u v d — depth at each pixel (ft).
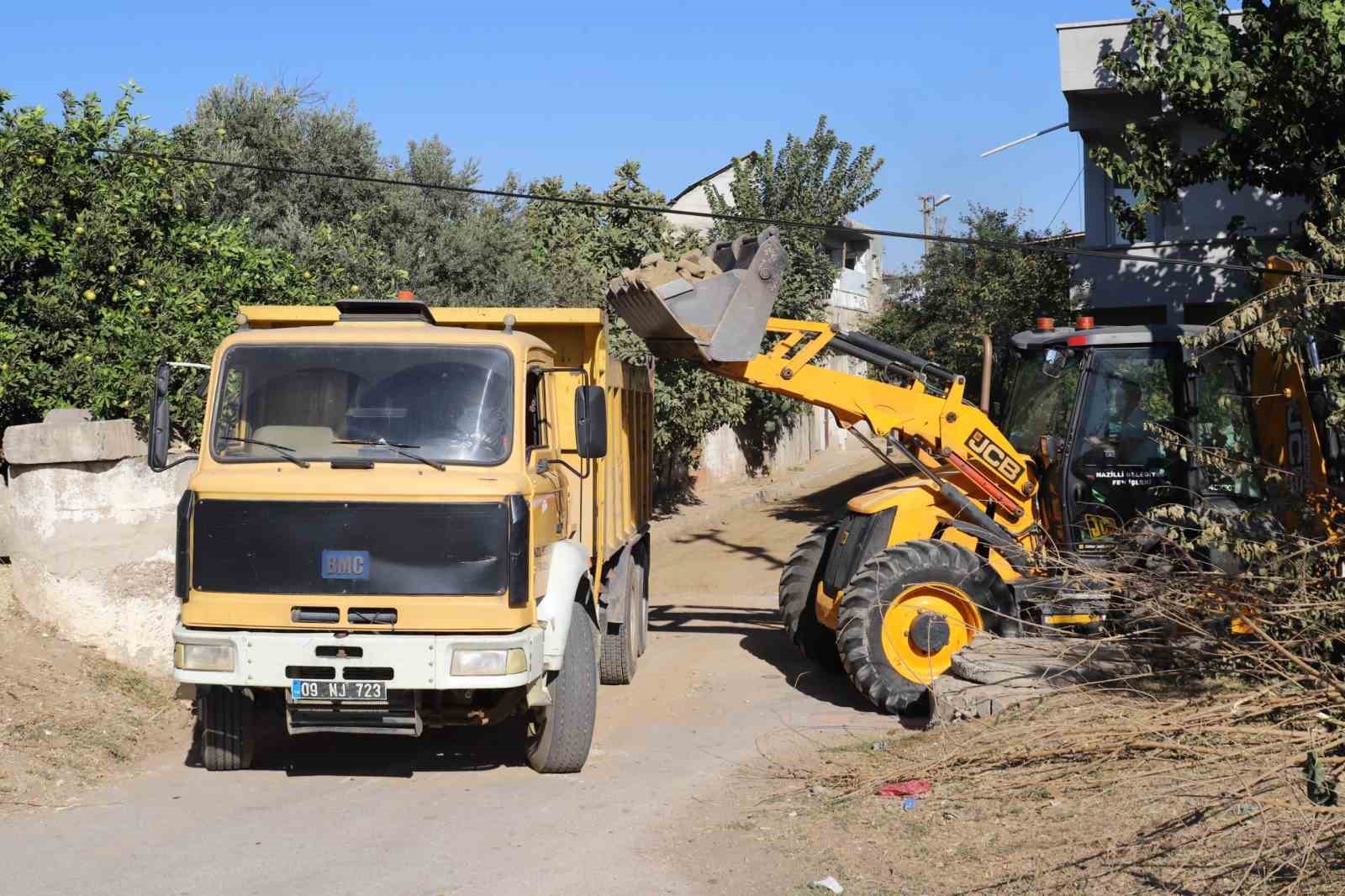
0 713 25.49
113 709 27.53
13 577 31.35
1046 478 32.96
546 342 30.17
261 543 22.38
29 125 36.19
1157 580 26.16
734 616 47.57
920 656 30.09
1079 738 22.54
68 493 30.04
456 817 22.00
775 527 74.84
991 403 39.63
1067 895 17.15
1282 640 23.98
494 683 22.00
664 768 25.62
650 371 40.68
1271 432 32.35
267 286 41.70
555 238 73.72
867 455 116.47
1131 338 32.30
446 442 23.26
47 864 19.17
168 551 30.68
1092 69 57.31
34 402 34.76
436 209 69.10
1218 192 56.13
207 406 23.80
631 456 36.63
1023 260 73.87
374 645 21.89
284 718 29.68
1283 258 31.60
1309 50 38.14
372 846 20.30
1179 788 20.33
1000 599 30.19
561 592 24.03
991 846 19.43
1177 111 44.80
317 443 23.29
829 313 90.12
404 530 22.26
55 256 35.91
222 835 20.80
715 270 31.96
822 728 29.22
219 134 43.62
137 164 38.19
